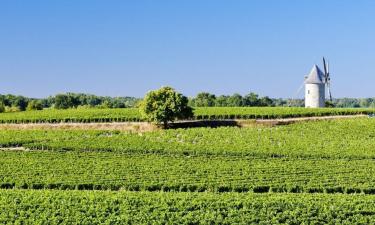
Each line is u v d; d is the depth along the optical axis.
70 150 65.88
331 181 50.09
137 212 38.28
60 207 39.19
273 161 59.25
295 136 75.25
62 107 184.00
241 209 39.12
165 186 47.78
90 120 89.19
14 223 35.44
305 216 38.22
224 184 48.22
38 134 77.62
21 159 58.44
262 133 77.06
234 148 65.94
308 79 114.12
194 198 42.16
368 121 85.56
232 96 180.00
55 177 50.25
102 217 36.84
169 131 77.88
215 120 86.94
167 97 81.94
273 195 44.12
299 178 50.78
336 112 93.06
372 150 65.88
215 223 36.44
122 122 87.44
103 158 59.66
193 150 64.50
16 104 190.00
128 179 49.75
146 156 61.38
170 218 36.88
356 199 42.88
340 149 66.19
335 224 36.91
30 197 41.56
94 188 48.00
